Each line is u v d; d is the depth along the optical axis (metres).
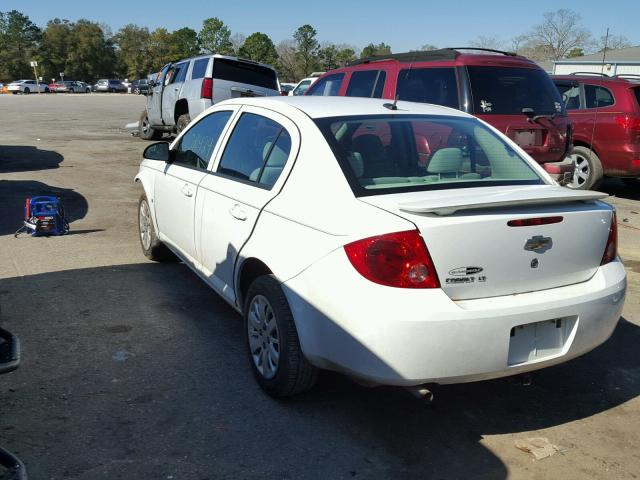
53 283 5.35
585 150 10.00
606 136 9.74
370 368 2.89
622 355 4.34
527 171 3.83
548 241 3.10
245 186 3.93
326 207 3.21
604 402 3.69
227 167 4.29
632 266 6.46
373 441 3.19
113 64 112.56
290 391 3.41
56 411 3.35
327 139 3.52
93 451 3.01
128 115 28.17
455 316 2.82
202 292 5.29
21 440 3.07
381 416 3.43
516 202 2.99
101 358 3.99
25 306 4.80
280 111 3.99
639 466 3.07
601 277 3.33
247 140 4.20
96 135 18.34
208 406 3.46
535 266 3.09
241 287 3.94
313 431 3.26
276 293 3.38
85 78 111.25
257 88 13.91
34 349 4.07
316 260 3.10
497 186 3.51
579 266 3.26
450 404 3.60
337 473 2.92
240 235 3.80
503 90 7.03
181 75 14.65
